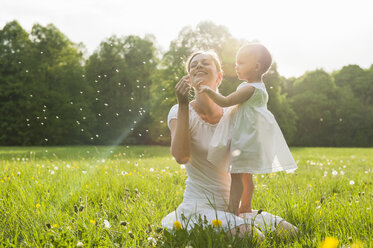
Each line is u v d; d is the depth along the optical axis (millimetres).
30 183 4305
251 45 2398
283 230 2314
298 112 51531
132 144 37125
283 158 2361
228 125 2352
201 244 1869
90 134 34844
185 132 2311
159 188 4242
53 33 39688
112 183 4320
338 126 51094
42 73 37562
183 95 2244
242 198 2486
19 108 36062
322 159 12570
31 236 2309
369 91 55219
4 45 37625
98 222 2436
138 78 39125
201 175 2469
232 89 24500
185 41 29188
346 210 2719
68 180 4605
